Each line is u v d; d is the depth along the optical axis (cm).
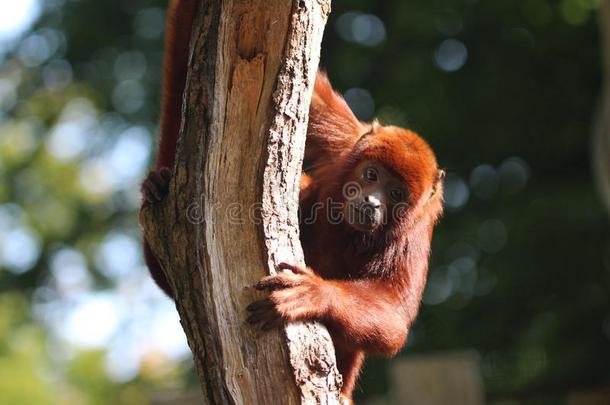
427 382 1191
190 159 598
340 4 2048
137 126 2286
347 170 807
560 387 1568
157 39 2227
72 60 2333
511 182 2052
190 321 587
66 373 2877
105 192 2738
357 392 1602
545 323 1881
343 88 2073
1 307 2630
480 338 1897
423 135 2017
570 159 2077
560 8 1995
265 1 561
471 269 1978
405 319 758
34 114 2673
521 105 2050
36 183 2816
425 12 1970
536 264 1916
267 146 568
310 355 564
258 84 567
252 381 551
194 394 1225
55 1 2334
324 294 622
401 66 2003
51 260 2662
